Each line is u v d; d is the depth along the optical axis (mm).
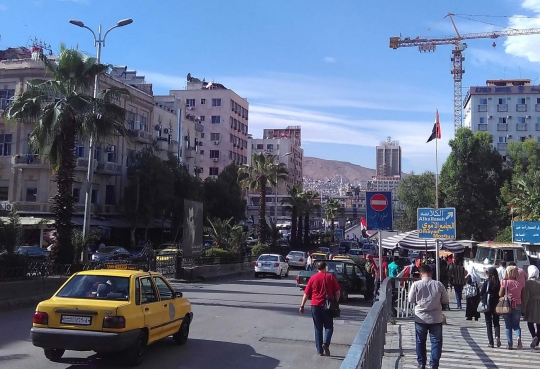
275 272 33844
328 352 10219
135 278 9328
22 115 21812
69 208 21469
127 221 49750
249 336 12164
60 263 20734
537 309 10711
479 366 9109
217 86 94562
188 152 66375
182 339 10805
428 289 8664
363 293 21844
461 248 26906
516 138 86000
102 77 46656
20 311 14828
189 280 27750
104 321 8289
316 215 134250
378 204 14422
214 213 63156
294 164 129250
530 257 30078
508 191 51812
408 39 124312
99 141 23078
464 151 54656
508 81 92812
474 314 15305
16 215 18422
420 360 8633
